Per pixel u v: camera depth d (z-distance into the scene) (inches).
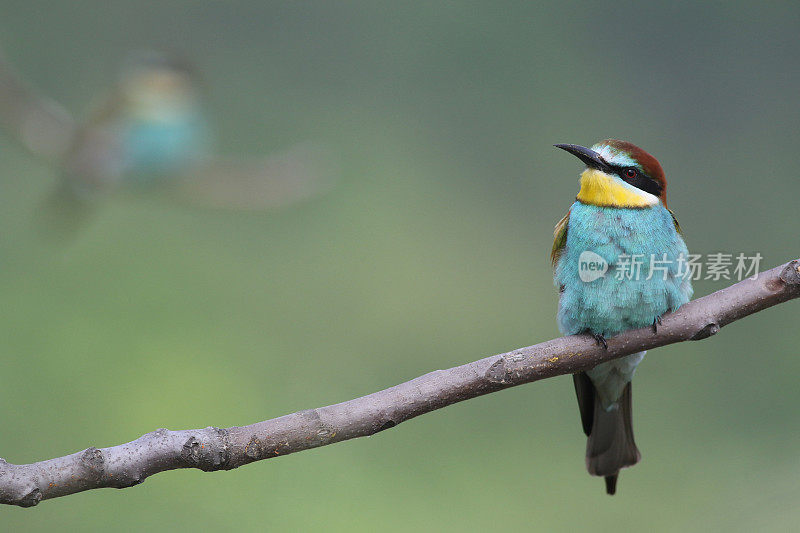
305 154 360.2
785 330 491.5
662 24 726.5
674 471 433.7
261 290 543.2
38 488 146.9
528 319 601.0
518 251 664.4
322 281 571.8
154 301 505.0
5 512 367.9
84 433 432.1
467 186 686.5
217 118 681.0
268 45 697.6
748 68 711.7
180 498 386.3
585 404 239.1
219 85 690.2
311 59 713.0
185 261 531.2
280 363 510.9
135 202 527.2
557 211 687.7
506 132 703.7
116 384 457.7
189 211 545.3
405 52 724.0
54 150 346.9
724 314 194.1
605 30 725.3
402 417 165.8
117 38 679.7
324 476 413.7
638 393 474.3
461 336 569.9
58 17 666.8
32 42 661.9
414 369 548.1
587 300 218.2
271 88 694.5
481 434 451.8
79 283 502.9
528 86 718.5
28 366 454.9
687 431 458.6
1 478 145.6
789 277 189.5
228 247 556.7
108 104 415.2
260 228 569.0
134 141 398.0
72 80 663.8
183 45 678.5
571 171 699.4
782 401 469.4
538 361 185.3
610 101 712.4
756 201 670.5
